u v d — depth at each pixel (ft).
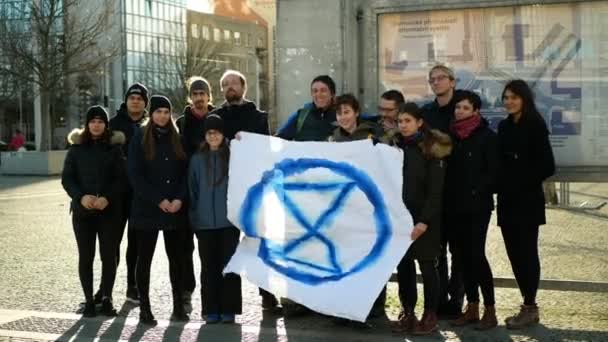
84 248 22.85
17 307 23.95
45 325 21.58
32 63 96.89
